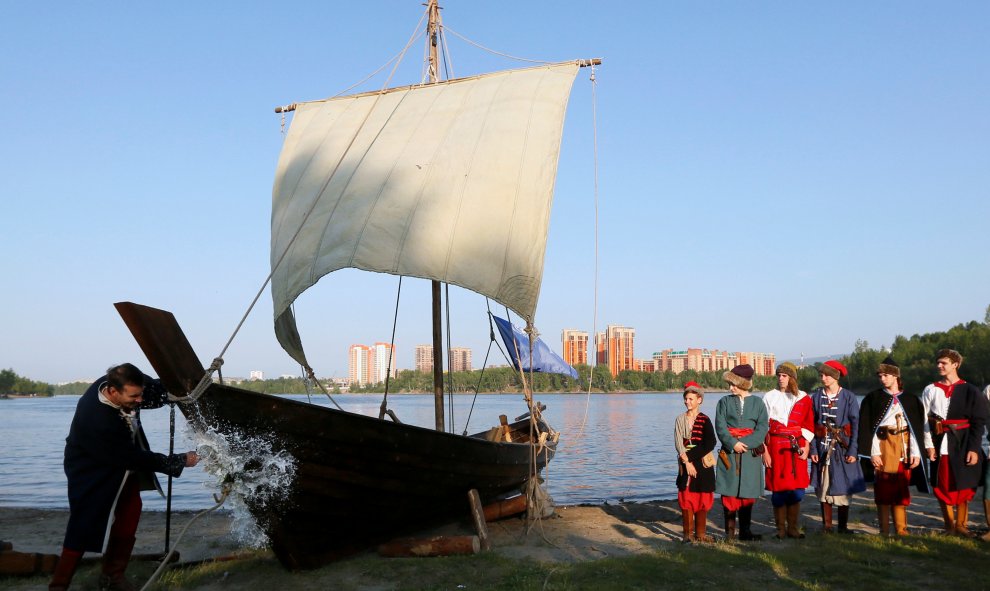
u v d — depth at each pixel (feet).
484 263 28.68
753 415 22.82
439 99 35.47
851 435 23.22
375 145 33.24
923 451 22.80
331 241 29.37
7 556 19.21
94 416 16.26
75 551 16.17
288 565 19.49
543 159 31.19
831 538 22.12
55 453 77.71
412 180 30.86
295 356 31.60
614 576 18.13
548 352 39.52
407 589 17.48
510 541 24.18
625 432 105.19
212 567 20.24
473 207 29.86
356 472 19.56
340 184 31.83
